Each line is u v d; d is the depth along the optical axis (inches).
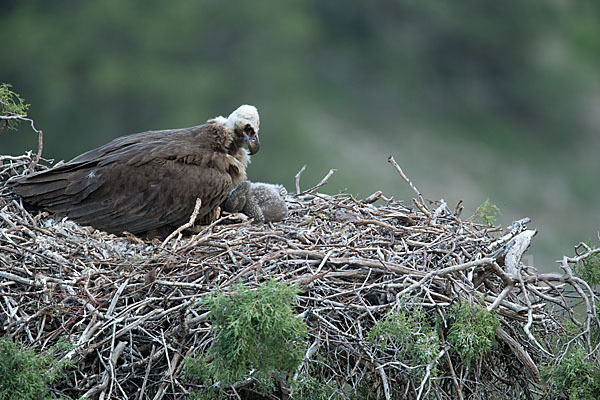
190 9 1796.3
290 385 396.2
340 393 402.3
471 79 2054.6
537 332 447.5
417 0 2023.9
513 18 2047.2
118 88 1678.2
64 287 404.5
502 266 438.6
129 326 384.8
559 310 458.0
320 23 2007.9
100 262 429.1
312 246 444.5
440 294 422.3
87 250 435.2
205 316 380.2
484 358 437.7
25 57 1716.3
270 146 1626.5
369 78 1975.9
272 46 1830.7
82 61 1736.0
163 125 1664.6
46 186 500.4
